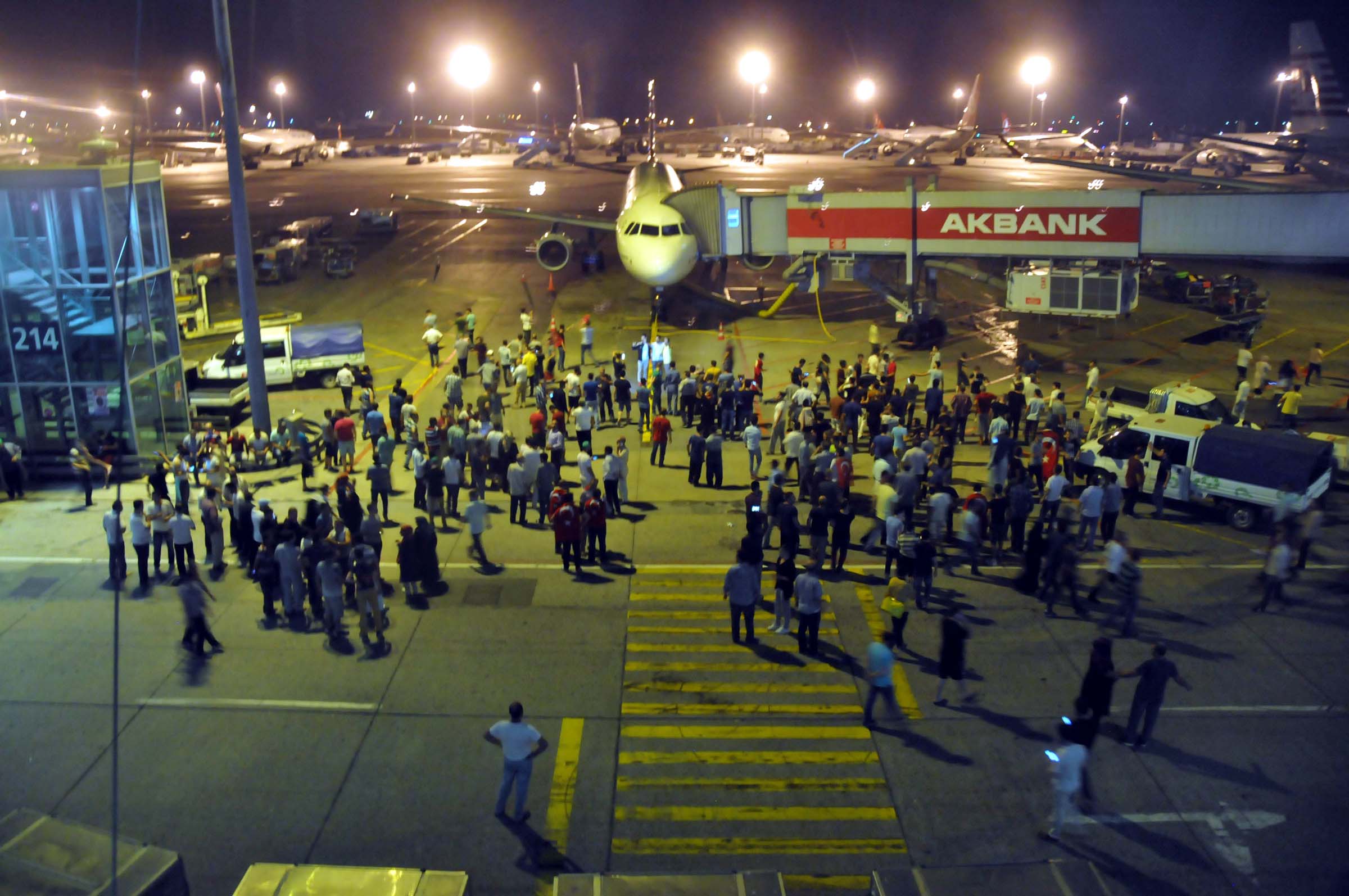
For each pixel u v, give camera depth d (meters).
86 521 25.86
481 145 176.75
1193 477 25.39
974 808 14.95
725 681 18.38
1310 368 37.22
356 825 14.54
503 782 14.51
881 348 40.97
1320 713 17.28
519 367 35.25
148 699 17.72
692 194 45.97
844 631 20.22
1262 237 38.41
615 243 69.06
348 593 21.44
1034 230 40.19
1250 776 15.63
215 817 14.67
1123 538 20.20
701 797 15.19
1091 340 43.47
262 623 20.41
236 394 33.91
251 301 29.22
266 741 16.50
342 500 22.73
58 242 27.95
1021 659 19.06
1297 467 23.89
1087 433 32.09
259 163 139.88
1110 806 15.00
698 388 32.91
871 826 14.55
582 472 24.92
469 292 53.88
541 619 20.62
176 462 25.47
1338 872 13.62
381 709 17.42
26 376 28.91
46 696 17.83
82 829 10.88
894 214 42.03
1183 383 37.25
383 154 170.12
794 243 44.56
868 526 25.44
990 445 30.95
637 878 10.23
